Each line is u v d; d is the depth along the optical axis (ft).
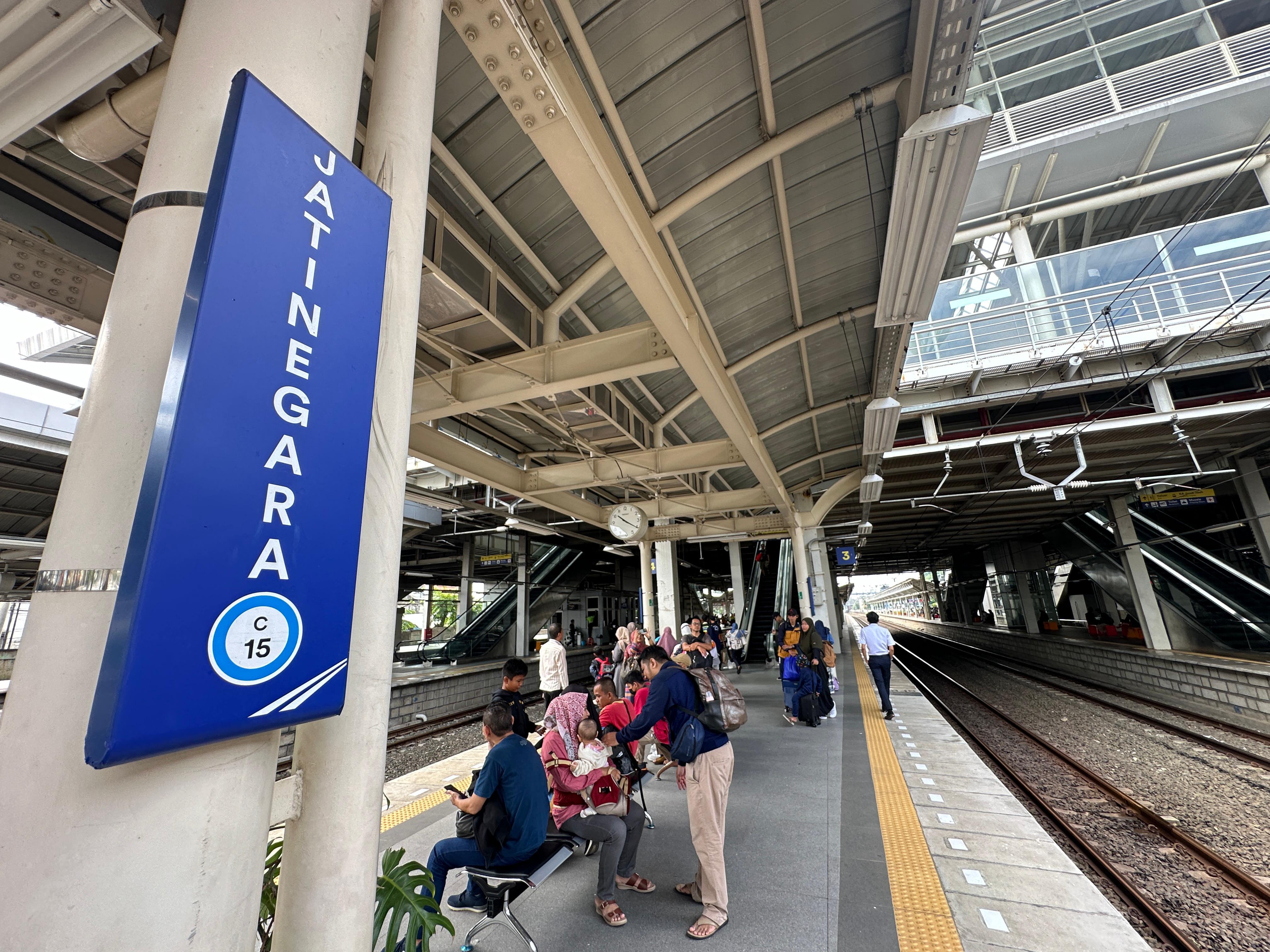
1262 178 34.22
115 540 3.18
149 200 3.82
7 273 12.19
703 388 18.89
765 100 12.88
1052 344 32.09
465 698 44.88
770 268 18.89
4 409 29.30
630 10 10.98
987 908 9.35
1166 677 40.93
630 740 9.74
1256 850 15.72
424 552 74.69
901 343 19.19
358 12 4.91
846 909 9.40
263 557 3.26
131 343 3.51
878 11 11.87
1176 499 46.11
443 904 9.97
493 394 19.47
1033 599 83.87
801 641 24.97
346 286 4.08
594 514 38.81
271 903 5.19
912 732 22.36
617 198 10.66
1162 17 35.58
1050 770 24.40
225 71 4.06
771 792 15.37
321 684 3.58
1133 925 12.46
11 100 6.28
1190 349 29.40
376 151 5.34
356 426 4.00
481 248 15.24
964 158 10.16
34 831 2.85
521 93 8.39
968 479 48.83
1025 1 38.14
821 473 48.14
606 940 8.79
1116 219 43.27
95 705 2.62
